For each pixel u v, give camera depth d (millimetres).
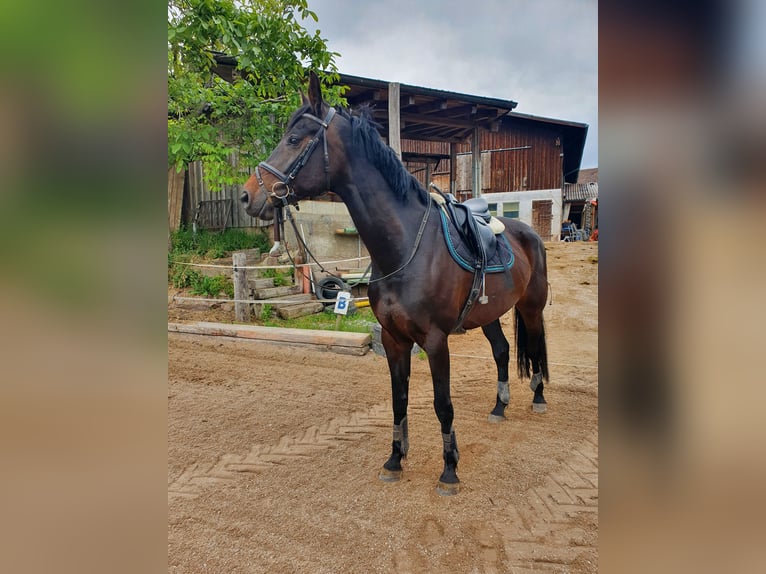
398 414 2457
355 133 2176
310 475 2541
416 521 2131
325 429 3137
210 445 2902
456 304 2295
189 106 5688
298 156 2102
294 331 5199
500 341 3232
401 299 2193
